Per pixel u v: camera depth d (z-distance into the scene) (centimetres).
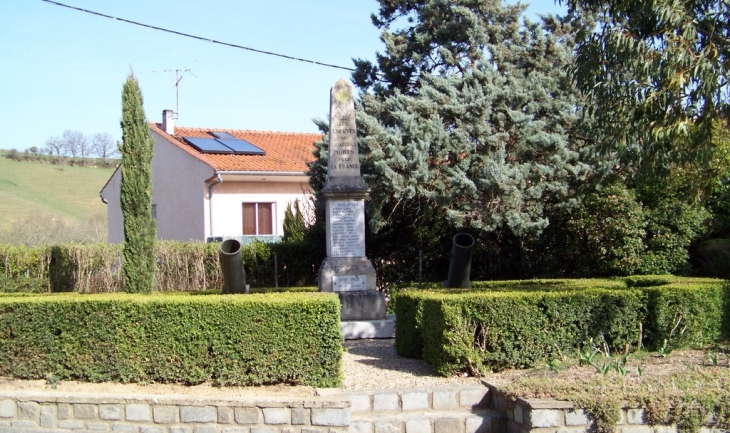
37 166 5328
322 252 1745
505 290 868
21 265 1683
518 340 758
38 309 760
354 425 662
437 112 1491
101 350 748
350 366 834
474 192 1366
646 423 627
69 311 755
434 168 1456
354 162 1138
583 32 952
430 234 1684
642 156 967
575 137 1499
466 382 732
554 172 1399
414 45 1812
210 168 2172
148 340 740
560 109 1484
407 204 1559
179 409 679
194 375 729
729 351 827
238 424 671
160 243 1725
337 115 1145
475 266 1662
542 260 1584
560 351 767
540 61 1662
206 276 1741
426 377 763
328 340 723
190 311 733
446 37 1770
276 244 1741
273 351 723
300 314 724
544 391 641
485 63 1530
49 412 699
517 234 1396
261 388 719
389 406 688
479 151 1463
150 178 1209
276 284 1705
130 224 1188
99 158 5784
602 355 774
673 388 646
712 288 891
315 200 1806
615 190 1384
